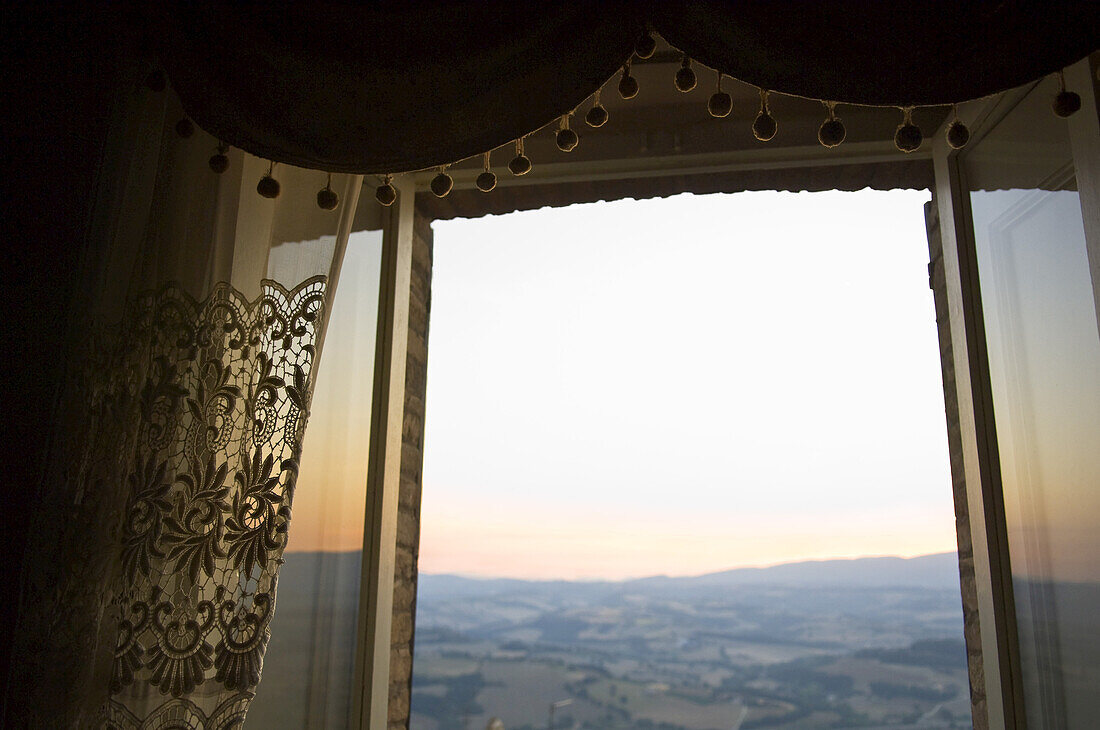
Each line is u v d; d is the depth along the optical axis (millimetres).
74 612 995
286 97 1063
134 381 1091
